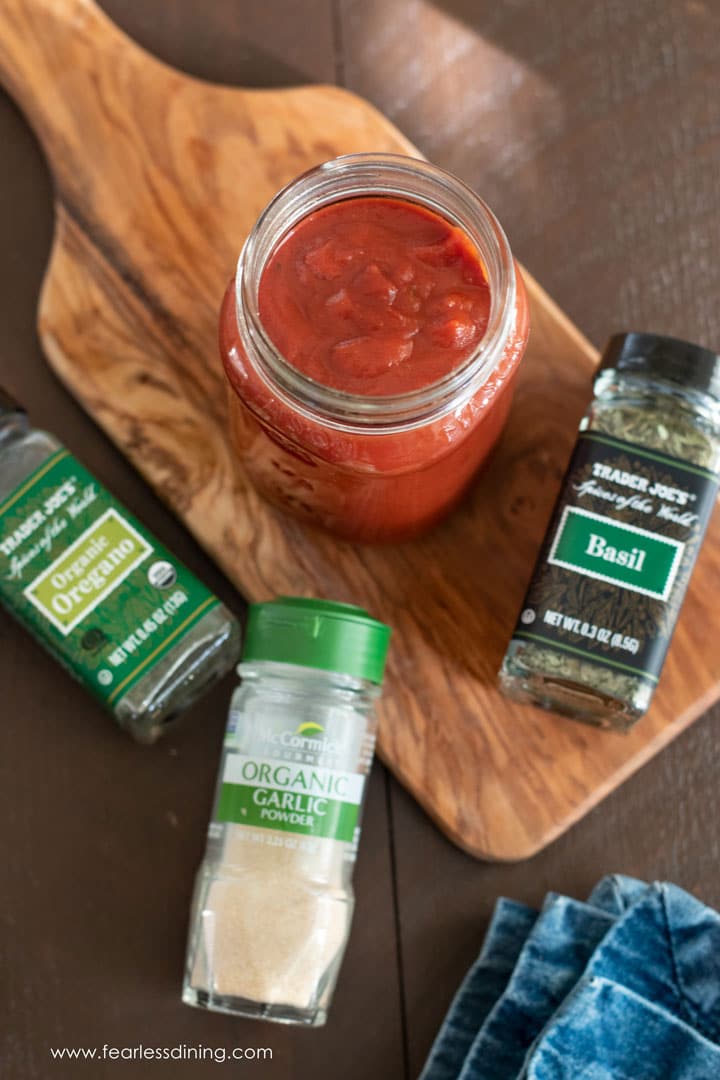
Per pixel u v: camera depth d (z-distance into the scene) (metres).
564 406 0.49
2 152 0.51
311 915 0.45
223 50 0.52
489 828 0.48
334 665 0.44
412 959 0.48
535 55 0.52
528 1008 0.46
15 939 0.48
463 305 0.41
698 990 0.45
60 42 0.50
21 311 0.50
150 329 0.49
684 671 0.48
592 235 0.51
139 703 0.46
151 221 0.50
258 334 0.40
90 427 0.50
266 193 0.50
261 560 0.49
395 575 0.49
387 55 0.52
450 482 0.45
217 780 0.49
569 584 0.45
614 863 0.49
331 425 0.41
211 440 0.49
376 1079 0.48
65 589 0.46
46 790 0.49
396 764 0.48
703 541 0.48
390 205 0.42
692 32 0.52
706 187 0.51
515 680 0.46
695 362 0.44
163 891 0.49
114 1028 0.48
